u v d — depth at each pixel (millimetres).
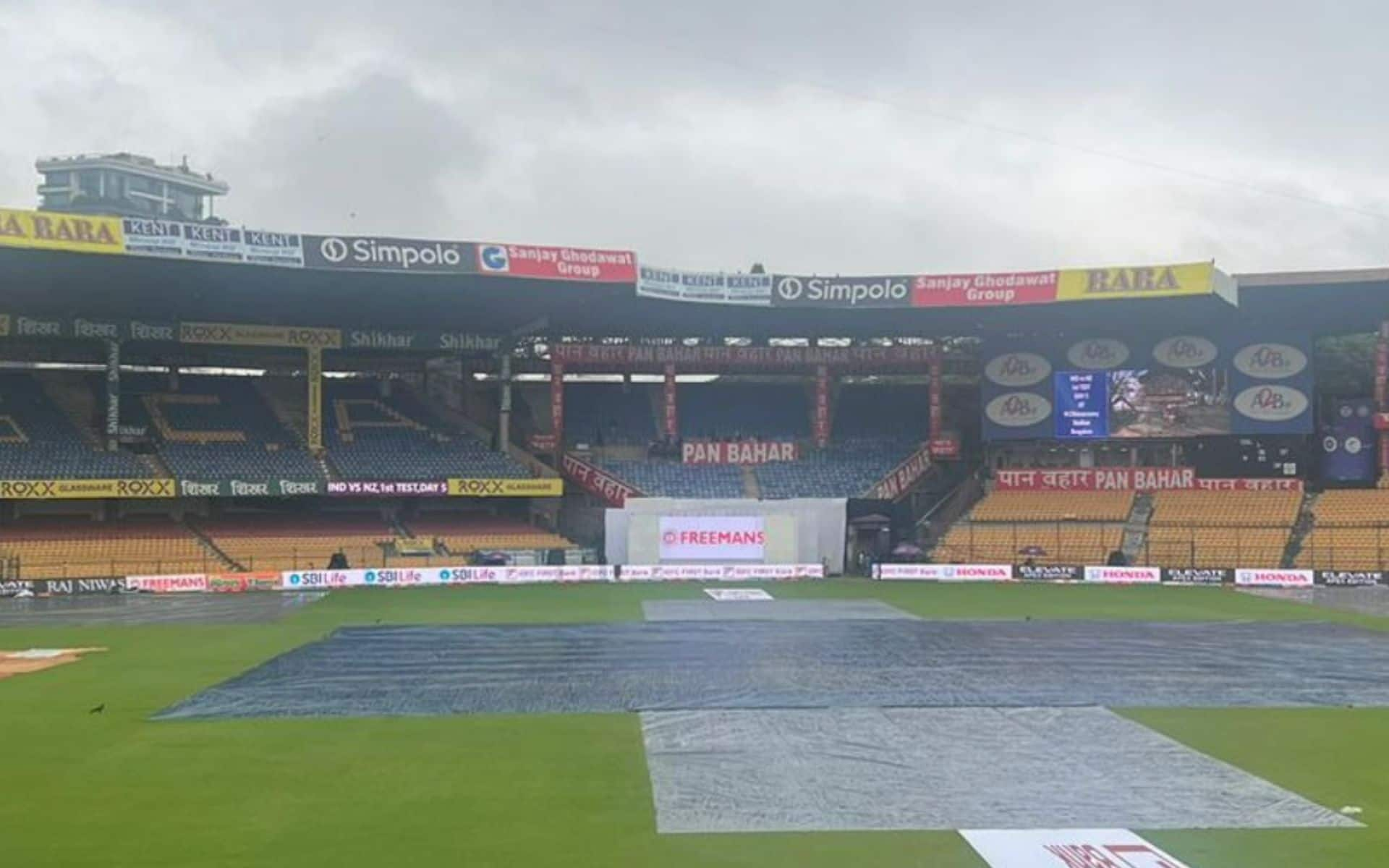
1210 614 45812
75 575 60094
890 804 17531
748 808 17297
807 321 74250
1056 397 73000
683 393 83875
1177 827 16297
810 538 67438
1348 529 64250
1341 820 16641
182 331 68125
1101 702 25891
